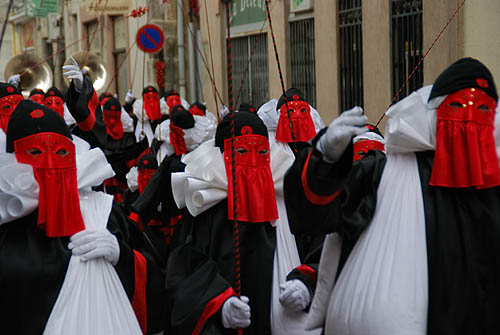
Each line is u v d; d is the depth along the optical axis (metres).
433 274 3.52
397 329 3.44
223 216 4.84
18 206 4.14
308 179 3.38
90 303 4.17
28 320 4.09
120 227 4.61
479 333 3.50
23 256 4.15
